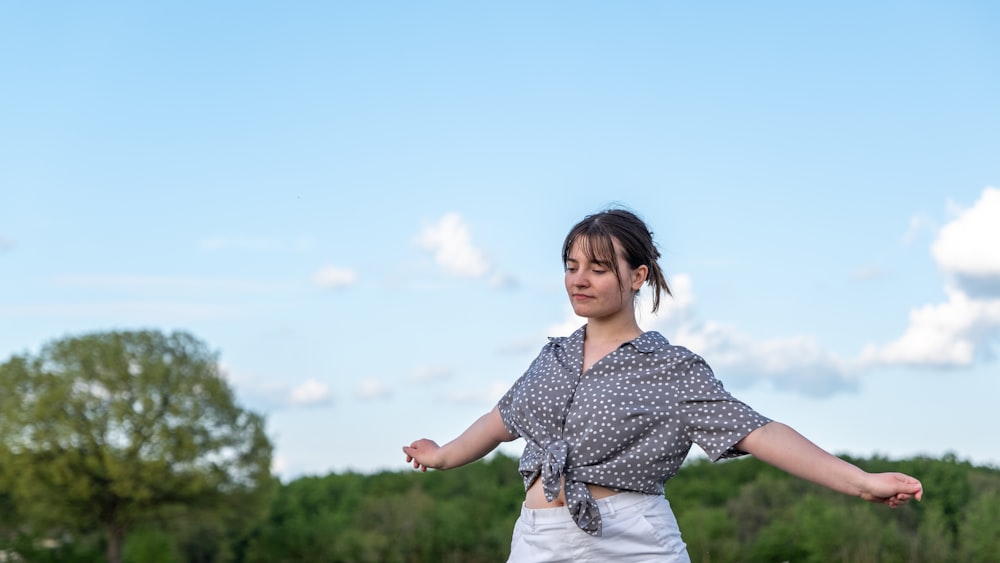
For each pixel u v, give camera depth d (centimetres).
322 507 2591
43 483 2742
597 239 309
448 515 2275
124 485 2712
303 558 2405
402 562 2228
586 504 293
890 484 269
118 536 2758
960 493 1720
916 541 1630
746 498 1956
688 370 300
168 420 2905
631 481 296
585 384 304
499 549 2175
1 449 2800
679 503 1989
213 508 2773
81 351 2912
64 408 2838
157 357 2964
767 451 287
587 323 323
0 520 2788
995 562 1552
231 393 3020
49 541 2572
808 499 1792
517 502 2338
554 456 298
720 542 1778
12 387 2889
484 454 347
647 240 314
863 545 1630
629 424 294
